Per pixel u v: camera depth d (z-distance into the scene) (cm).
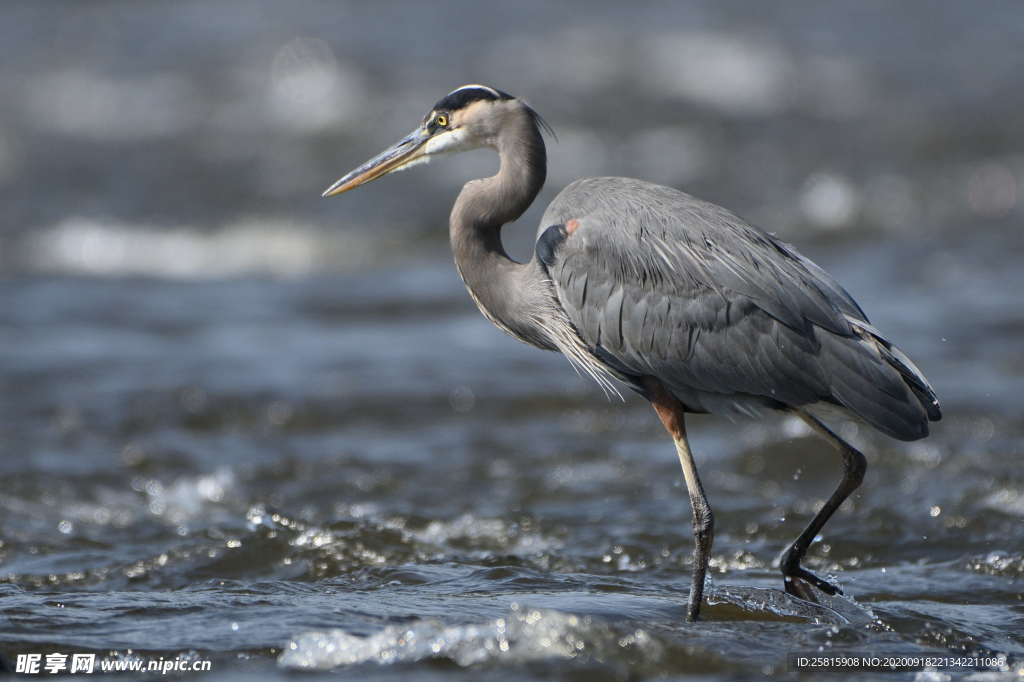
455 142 925
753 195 2714
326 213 2589
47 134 3036
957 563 936
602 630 699
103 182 2733
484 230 902
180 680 648
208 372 1547
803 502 1100
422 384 1508
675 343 825
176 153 2962
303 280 2164
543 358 1644
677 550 982
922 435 795
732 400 855
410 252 2389
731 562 956
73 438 1308
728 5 4178
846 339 803
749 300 812
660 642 696
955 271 2067
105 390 1462
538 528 1038
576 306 854
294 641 689
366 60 3484
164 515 1091
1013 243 2291
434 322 1847
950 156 2942
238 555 941
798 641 730
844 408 820
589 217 859
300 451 1288
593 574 903
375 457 1269
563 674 659
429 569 899
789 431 1312
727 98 3359
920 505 1080
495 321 918
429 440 1332
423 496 1149
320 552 952
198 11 4053
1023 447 1241
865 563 962
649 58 3566
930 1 4288
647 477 1204
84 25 3875
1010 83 3409
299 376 1539
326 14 3981
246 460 1253
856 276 2056
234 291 2058
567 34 3759
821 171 2853
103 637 705
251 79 3381
